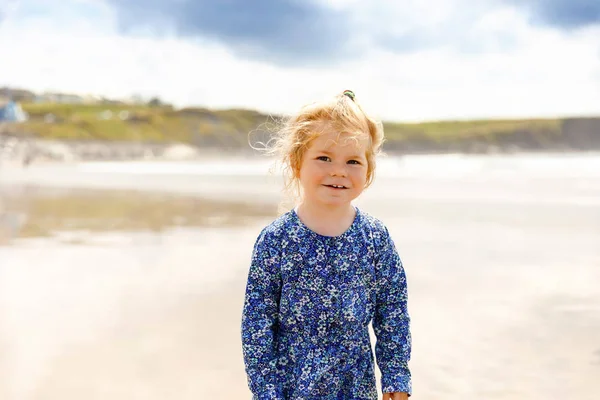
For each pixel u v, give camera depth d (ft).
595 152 371.35
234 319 15.61
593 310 16.35
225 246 26.58
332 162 6.66
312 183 6.71
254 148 8.55
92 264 22.85
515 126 400.26
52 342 13.96
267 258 6.73
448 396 11.08
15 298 17.92
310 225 6.75
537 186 62.08
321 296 6.62
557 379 11.81
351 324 6.61
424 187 61.87
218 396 11.01
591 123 408.67
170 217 37.76
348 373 6.63
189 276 20.61
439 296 17.92
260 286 6.76
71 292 18.60
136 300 17.58
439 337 14.30
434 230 31.14
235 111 353.10
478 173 95.09
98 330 14.84
